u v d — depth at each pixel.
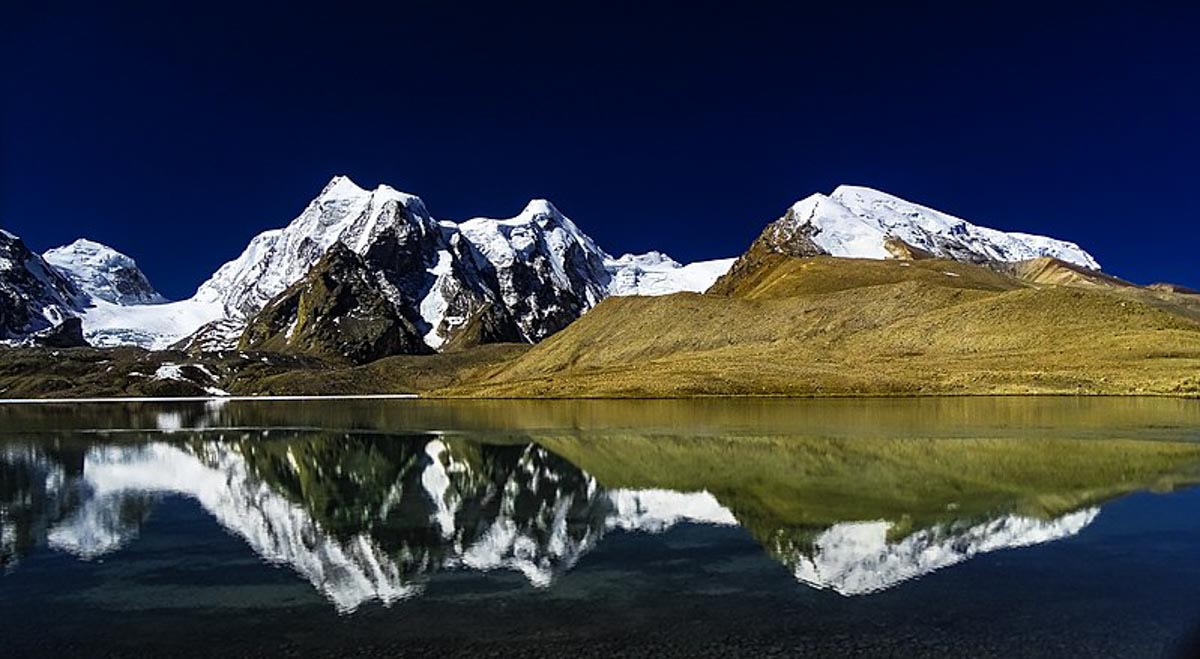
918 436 46.72
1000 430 49.22
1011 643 14.42
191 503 30.39
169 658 14.64
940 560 20.08
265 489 33.38
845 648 14.31
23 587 19.36
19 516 28.39
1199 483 30.08
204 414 98.44
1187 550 20.70
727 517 25.52
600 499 29.09
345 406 116.25
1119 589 17.53
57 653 15.00
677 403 91.44
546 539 23.19
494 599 17.56
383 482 34.56
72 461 45.06
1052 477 31.80
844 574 19.02
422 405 113.50
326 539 23.88
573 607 16.89
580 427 59.22
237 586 19.08
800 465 36.09
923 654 13.98
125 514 28.52
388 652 14.61
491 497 30.11
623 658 14.05
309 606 17.41
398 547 22.69
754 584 18.31
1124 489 28.95
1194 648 14.09
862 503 27.17
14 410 122.31
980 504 26.67
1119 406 69.50
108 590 18.94
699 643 14.67
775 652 14.19
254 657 14.59
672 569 19.70
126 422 82.25
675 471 35.19
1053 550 20.88
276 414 94.31
